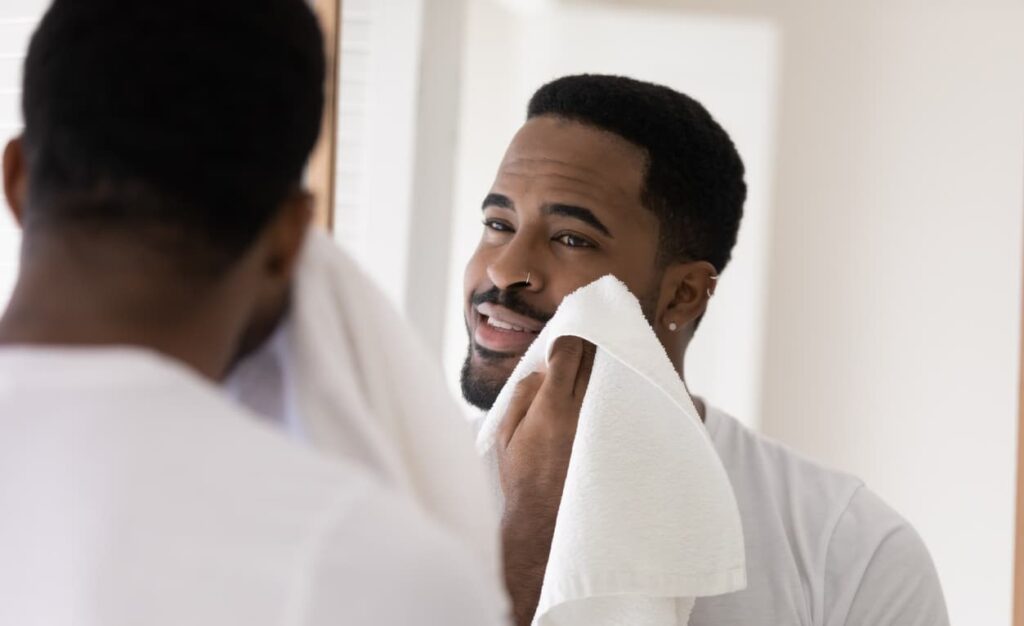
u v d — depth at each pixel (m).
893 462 2.21
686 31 2.33
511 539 1.08
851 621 1.20
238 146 0.55
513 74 2.41
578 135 1.25
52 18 0.56
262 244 0.58
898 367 2.21
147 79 0.54
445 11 1.88
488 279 1.25
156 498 0.51
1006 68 2.16
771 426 2.27
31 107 0.56
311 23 0.59
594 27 2.38
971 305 2.18
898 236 2.21
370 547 0.52
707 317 2.31
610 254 1.24
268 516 0.52
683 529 1.02
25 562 0.51
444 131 1.89
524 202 1.25
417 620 0.52
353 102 1.84
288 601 0.50
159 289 0.54
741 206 1.36
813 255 2.26
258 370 0.67
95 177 0.54
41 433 0.52
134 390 0.52
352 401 0.64
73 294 0.54
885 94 2.22
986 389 2.17
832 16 2.25
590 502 1.02
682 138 1.27
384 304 0.69
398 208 1.85
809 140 2.26
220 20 0.55
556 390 1.09
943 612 1.24
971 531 2.17
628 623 1.04
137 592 0.50
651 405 1.04
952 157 2.19
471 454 0.71
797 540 1.23
